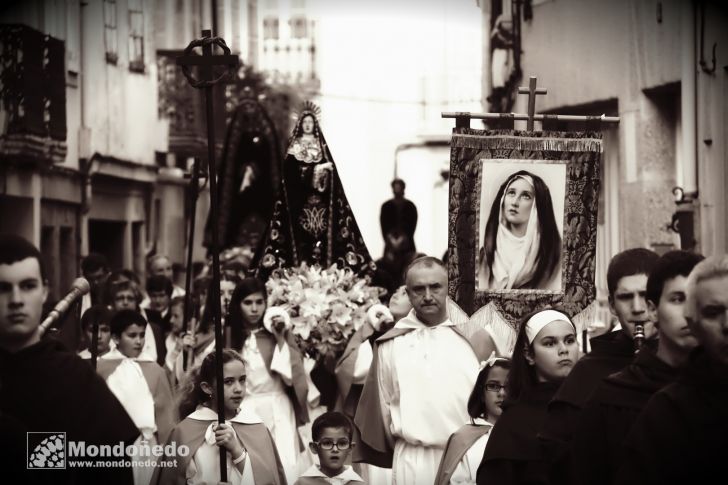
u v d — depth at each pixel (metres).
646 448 8.07
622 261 10.84
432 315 14.31
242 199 35.69
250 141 35.88
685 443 7.99
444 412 14.01
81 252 36.22
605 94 29.55
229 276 23.88
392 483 14.32
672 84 26.56
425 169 66.62
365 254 20.55
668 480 8.00
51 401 8.98
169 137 47.97
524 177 13.93
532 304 13.98
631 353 10.74
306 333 18.56
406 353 14.23
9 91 30.19
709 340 7.96
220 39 12.91
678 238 27.25
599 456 9.30
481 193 13.91
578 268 14.01
